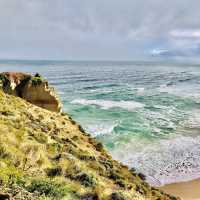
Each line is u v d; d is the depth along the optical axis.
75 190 9.91
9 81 28.62
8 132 14.06
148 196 15.23
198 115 51.03
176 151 31.77
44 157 12.88
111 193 10.88
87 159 16.62
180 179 24.89
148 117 48.66
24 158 11.64
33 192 8.41
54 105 29.86
